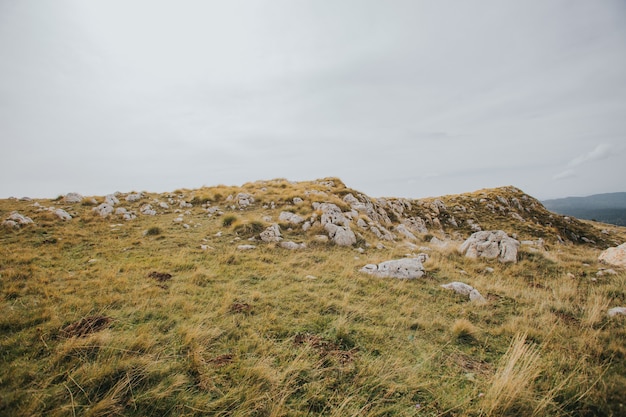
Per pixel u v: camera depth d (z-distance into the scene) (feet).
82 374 14.73
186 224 56.13
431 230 119.14
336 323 22.66
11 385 13.70
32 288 25.90
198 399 14.17
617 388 14.79
